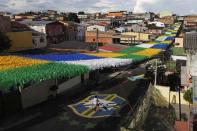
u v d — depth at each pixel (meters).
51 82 27.56
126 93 30.03
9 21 48.72
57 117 22.20
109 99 27.62
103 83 34.72
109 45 52.69
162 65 37.50
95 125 20.67
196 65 25.05
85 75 35.41
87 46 51.56
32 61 21.00
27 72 16.89
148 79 36.53
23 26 56.69
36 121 21.19
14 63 19.70
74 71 18.83
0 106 21.81
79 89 31.55
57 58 23.75
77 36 76.44
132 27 92.50
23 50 45.44
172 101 24.64
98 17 151.88
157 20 142.25
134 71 42.06
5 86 14.48
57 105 25.39
